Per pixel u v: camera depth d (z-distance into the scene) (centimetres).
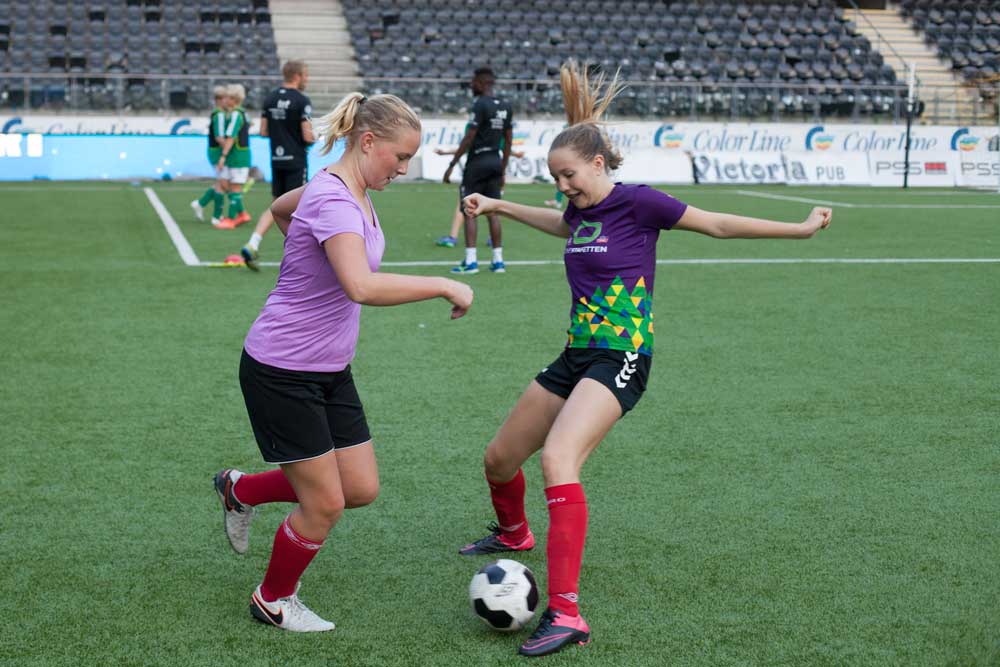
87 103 2166
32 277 900
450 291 275
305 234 272
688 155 2294
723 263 1053
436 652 285
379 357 629
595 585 327
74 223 1323
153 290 845
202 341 667
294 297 278
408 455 453
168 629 297
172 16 2561
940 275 978
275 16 2648
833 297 857
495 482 341
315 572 339
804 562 345
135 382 567
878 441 478
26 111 2136
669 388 566
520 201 1752
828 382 583
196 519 381
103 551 351
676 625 300
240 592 323
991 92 2500
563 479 288
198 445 463
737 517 385
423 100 2347
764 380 586
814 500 403
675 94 2370
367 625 302
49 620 301
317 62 2478
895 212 1631
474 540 366
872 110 2441
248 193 1866
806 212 1614
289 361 278
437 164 2200
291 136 1067
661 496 406
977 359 642
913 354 654
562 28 2691
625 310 308
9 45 2389
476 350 651
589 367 308
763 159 2322
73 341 662
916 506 397
